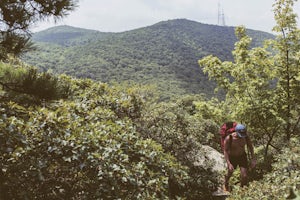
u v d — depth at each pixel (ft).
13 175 13.94
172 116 30.50
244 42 34.60
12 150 13.79
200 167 29.48
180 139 29.35
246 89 33.99
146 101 31.19
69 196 15.12
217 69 36.78
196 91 355.56
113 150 16.43
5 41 16.03
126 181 15.44
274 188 15.67
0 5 15.92
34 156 14.57
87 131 17.95
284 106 32.68
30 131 15.30
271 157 30.96
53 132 15.55
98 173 15.12
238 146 23.18
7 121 14.94
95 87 31.09
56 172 15.17
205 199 26.23
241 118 32.94
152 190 17.03
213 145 47.83
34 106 18.81
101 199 14.88
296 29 33.12
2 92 18.01
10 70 17.38
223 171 29.63
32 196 14.23
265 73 34.19
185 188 26.22
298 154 20.07
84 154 15.17
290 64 33.40
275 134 34.71
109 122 20.54
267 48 34.37
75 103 22.27
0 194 13.41
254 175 28.66
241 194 17.47
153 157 19.40
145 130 28.55
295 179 14.87
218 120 39.27
